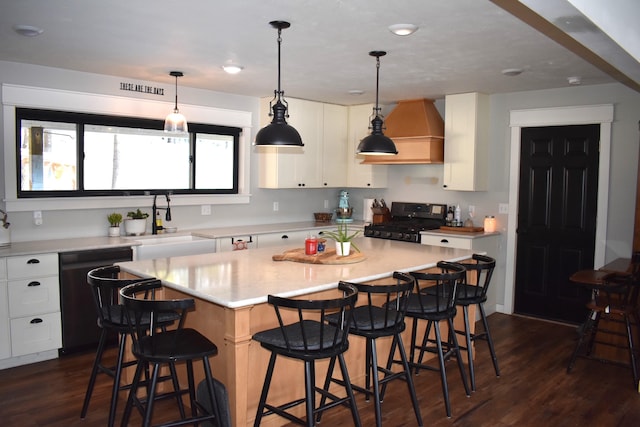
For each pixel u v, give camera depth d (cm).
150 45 351
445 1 261
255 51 364
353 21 294
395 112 582
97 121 463
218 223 560
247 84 493
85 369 373
